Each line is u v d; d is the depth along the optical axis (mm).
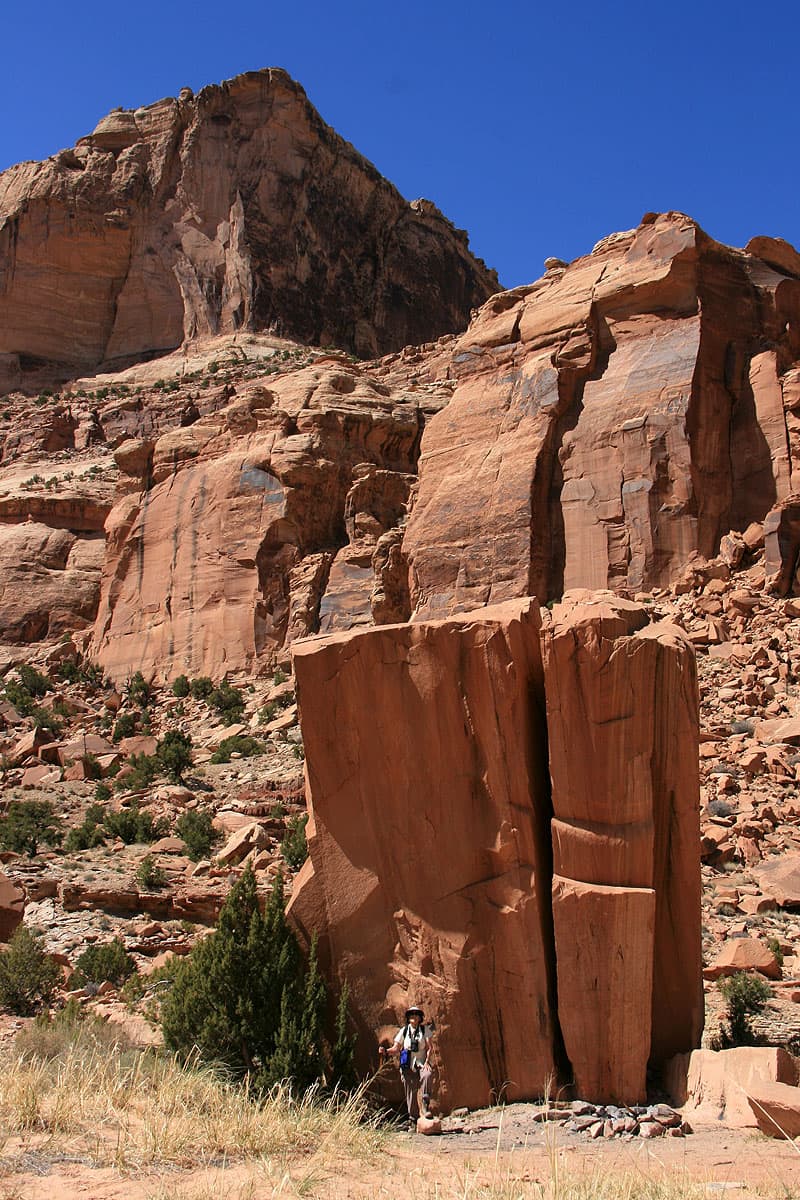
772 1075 10500
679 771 11883
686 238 40281
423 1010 11914
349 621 43500
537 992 11539
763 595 33969
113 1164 8742
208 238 103438
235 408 51344
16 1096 10086
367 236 113812
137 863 26031
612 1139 10219
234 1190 8180
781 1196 7816
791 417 37438
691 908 11898
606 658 11609
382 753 12508
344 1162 9297
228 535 47750
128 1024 15219
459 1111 11469
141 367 98062
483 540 39750
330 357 82250
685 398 37844
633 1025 11211
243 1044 12016
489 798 12016
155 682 47250
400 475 48656
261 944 12414
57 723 42625
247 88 107438
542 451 39906
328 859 12617
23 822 28469
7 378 101000
